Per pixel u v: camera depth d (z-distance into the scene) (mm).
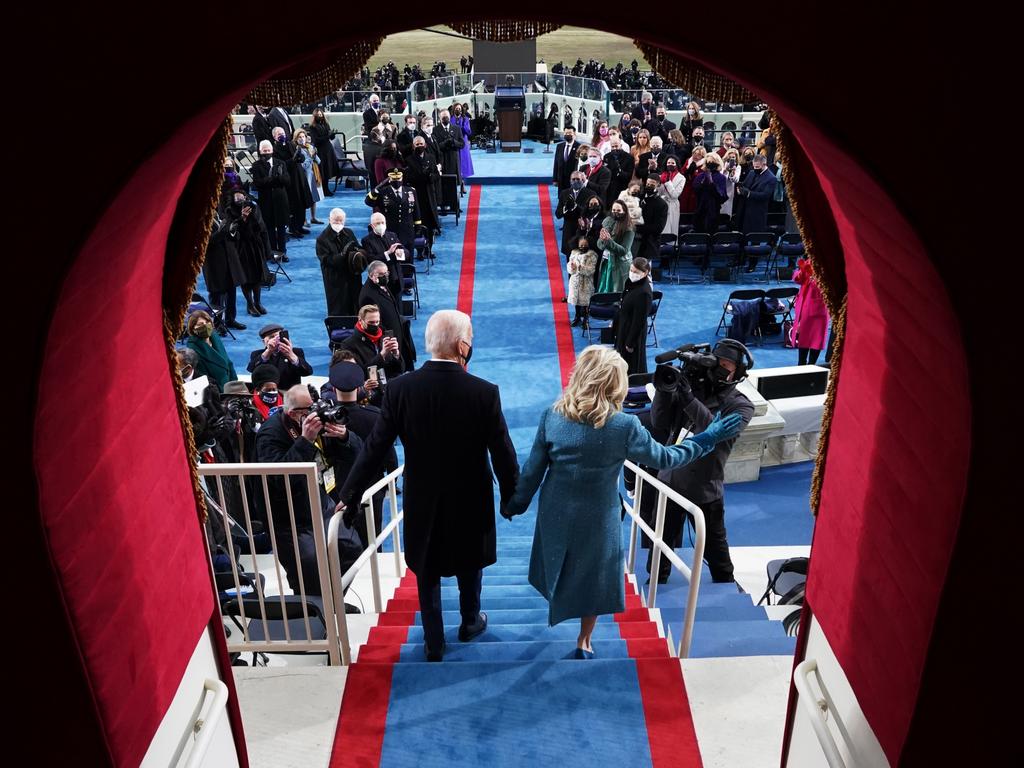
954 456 1734
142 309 2217
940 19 1485
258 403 6648
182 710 2463
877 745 2195
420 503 3686
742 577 6211
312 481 3486
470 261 14258
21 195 1547
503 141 22469
